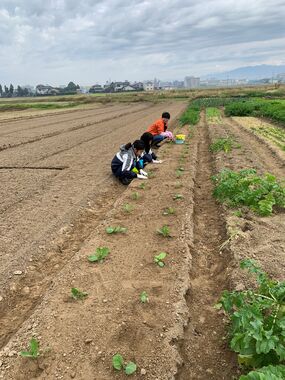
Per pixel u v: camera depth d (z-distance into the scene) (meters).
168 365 3.30
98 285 4.51
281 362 3.09
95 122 23.62
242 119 24.52
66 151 13.27
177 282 4.52
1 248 5.70
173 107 40.94
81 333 3.70
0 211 7.21
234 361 3.45
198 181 9.16
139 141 9.08
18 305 4.47
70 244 5.97
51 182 9.19
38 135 17.12
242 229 5.83
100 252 5.13
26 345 3.58
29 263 5.30
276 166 10.62
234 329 3.41
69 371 3.27
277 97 50.56
